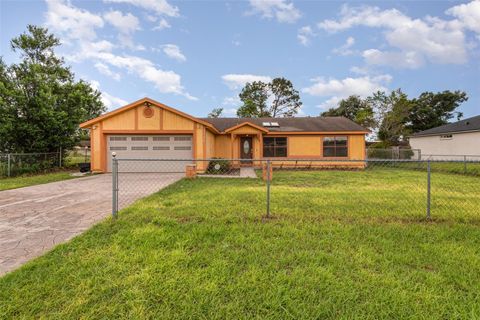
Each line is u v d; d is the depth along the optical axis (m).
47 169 13.76
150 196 6.16
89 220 4.32
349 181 9.27
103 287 2.19
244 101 33.91
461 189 7.42
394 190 7.13
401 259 2.79
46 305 1.97
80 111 15.69
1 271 2.54
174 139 13.09
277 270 2.54
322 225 3.93
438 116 34.56
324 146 16.61
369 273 2.48
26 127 12.95
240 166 16.61
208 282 2.29
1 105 12.59
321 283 2.30
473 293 2.17
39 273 2.42
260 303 2.03
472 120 20.08
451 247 3.10
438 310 1.96
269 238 3.39
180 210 4.76
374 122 28.92
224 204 5.26
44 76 14.36
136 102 12.59
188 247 3.09
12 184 8.61
